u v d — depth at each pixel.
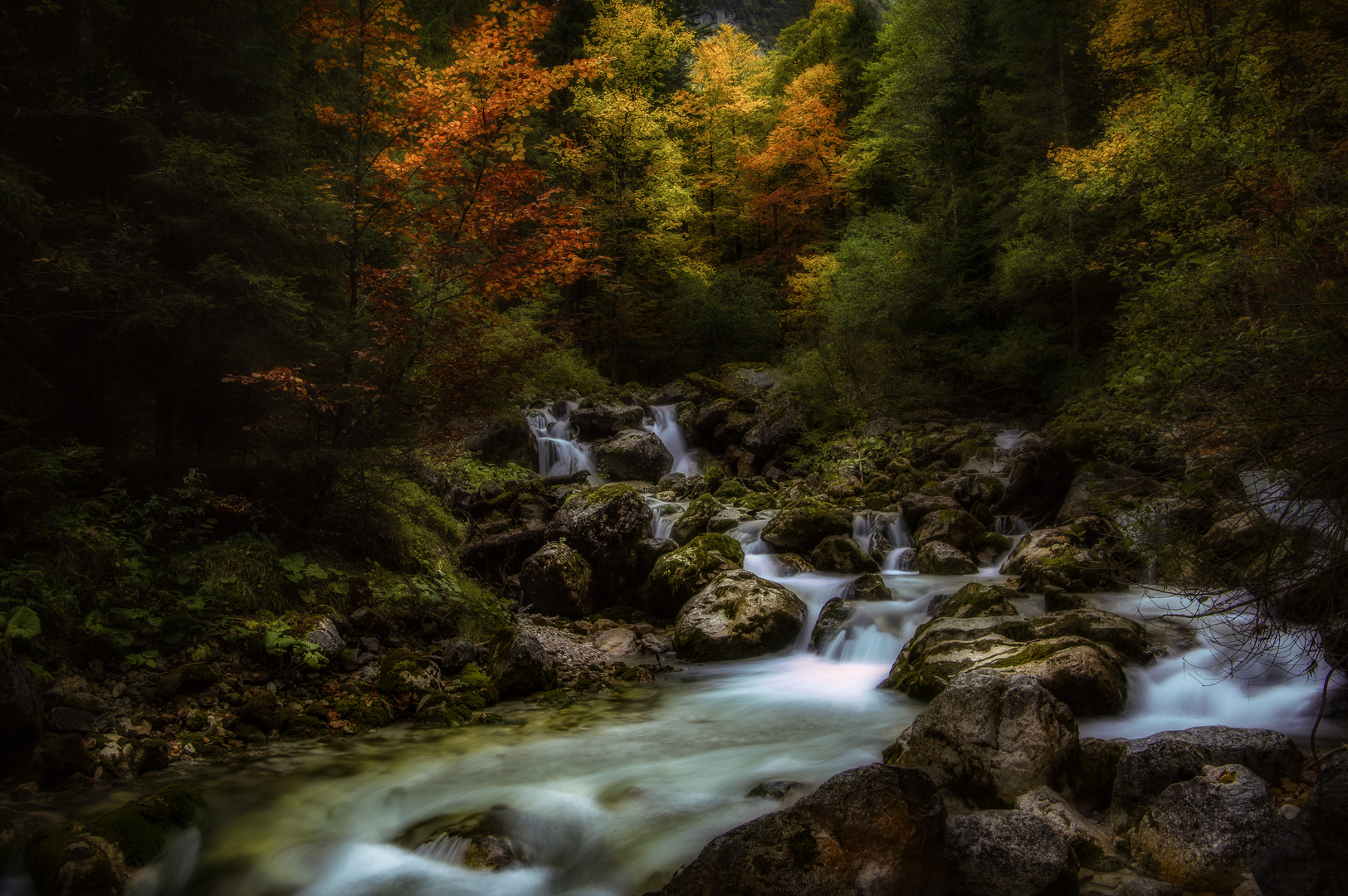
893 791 3.18
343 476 7.56
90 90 6.67
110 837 3.69
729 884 3.04
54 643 5.33
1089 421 11.41
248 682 5.91
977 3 24.55
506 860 3.91
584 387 21.75
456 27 7.73
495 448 16.00
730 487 15.34
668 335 28.80
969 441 16.75
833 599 8.83
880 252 23.56
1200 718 5.48
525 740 5.62
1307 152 7.83
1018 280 19.66
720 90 32.25
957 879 3.29
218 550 6.56
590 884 3.71
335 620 6.70
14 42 6.32
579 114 26.66
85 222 6.45
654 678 7.41
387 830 4.27
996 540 11.65
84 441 6.85
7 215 5.72
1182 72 13.01
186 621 5.87
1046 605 8.08
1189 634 6.47
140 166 6.97
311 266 8.09
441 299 7.73
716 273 29.31
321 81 9.29
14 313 6.04
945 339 22.72
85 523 6.02
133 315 6.30
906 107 25.83
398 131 7.69
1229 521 4.58
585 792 4.67
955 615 7.63
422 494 9.41
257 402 7.21
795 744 5.46
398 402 7.48
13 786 4.39
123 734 5.01
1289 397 4.29
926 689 6.20
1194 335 6.42
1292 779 3.81
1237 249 7.18
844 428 19.22
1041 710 4.13
